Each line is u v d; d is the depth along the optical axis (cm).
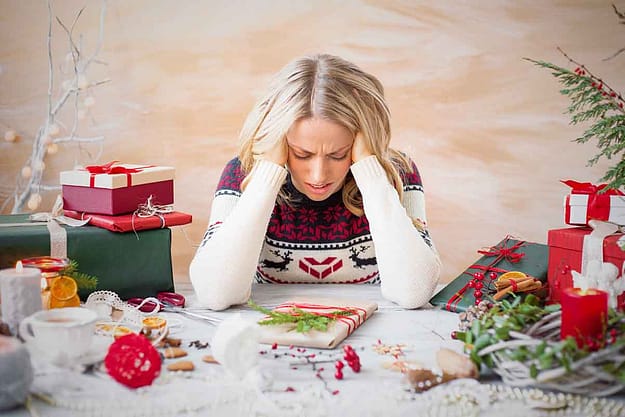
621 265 126
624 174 125
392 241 150
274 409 98
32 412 96
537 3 262
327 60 153
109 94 269
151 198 153
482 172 272
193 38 268
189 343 122
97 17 265
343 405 99
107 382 105
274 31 268
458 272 278
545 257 151
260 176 153
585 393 101
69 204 152
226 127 274
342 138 148
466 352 112
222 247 146
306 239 172
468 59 266
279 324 125
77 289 138
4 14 261
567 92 126
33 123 268
